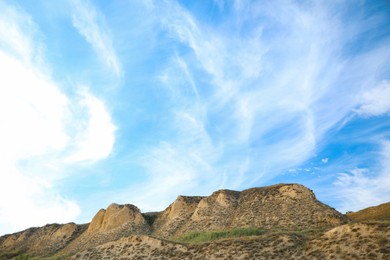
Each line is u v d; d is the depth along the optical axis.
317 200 56.22
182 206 73.94
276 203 58.69
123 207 79.31
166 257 36.97
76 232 83.50
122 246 42.03
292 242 32.47
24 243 87.25
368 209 56.47
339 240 29.73
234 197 69.38
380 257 26.00
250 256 32.19
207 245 36.34
